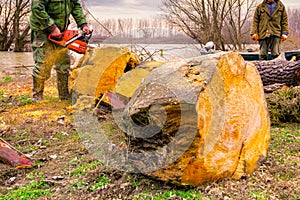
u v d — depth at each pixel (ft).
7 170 11.74
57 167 12.09
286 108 16.78
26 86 28.07
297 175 10.55
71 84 20.67
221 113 9.68
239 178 10.33
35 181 10.87
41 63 21.04
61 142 14.69
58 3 19.83
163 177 9.57
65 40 19.56
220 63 9.90
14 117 18.39
